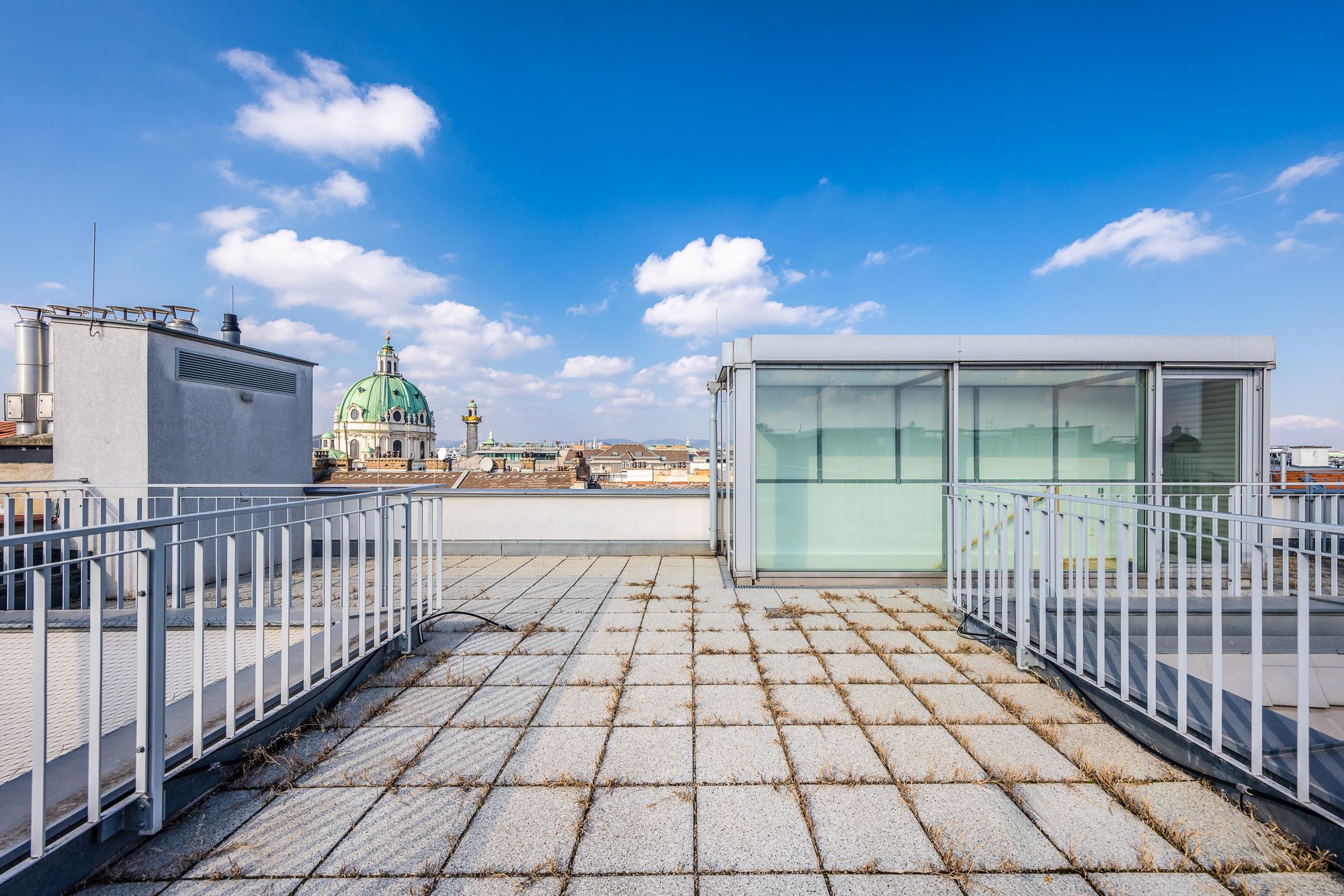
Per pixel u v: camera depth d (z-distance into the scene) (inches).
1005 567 162.9
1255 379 260.7
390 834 89.7
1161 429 258.4
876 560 259.6
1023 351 251.8
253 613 180.4
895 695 138.6
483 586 253.0
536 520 330.0
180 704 115.7
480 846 86.9
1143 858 83.6
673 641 178.4
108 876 80.8
